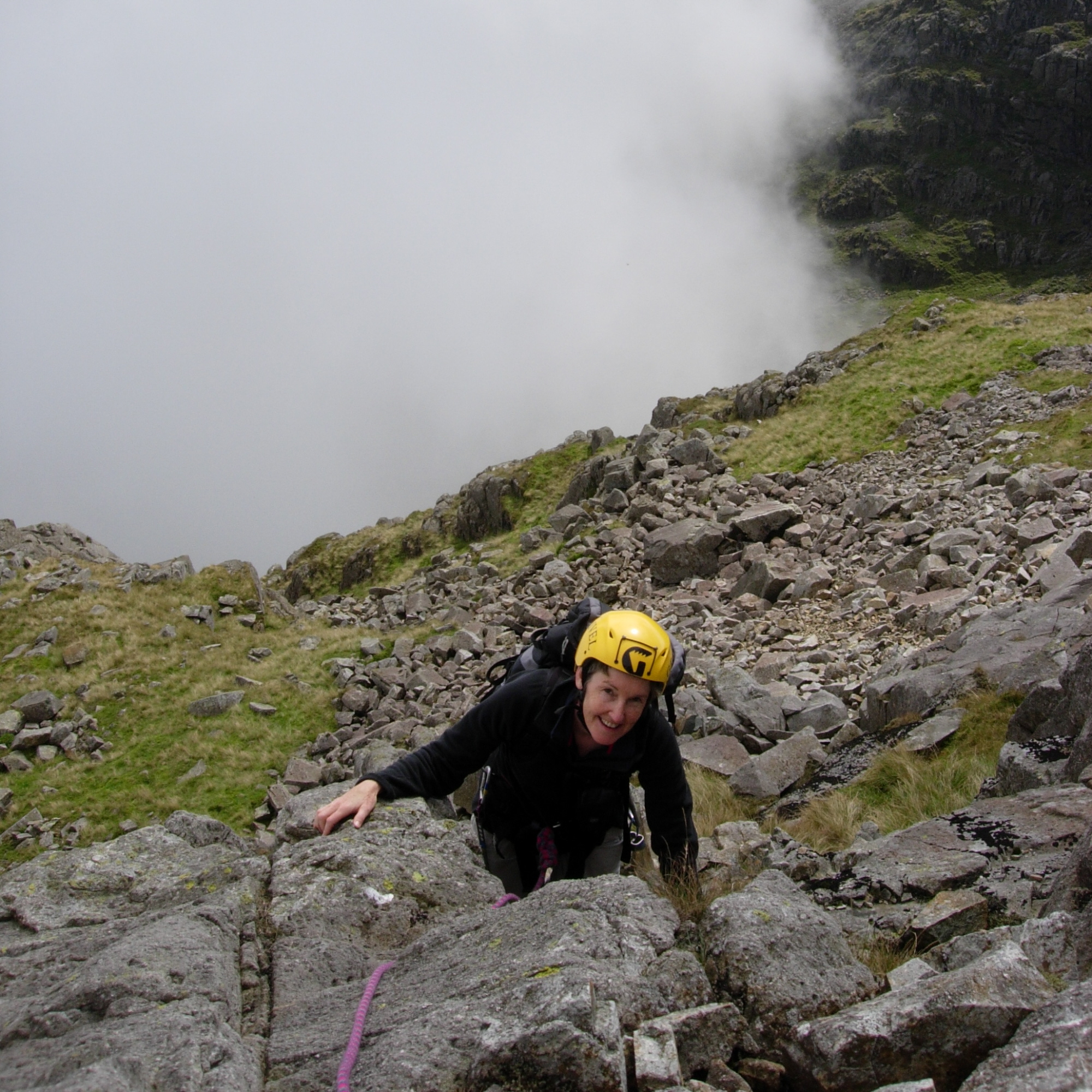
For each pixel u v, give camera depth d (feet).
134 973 11.35
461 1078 9.53
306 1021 11.43
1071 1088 8.00
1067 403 121.60
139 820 75.66
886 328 185.37
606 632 13.98
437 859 15.55
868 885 20.89
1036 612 48.26
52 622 109.40
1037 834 20.94
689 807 17.02
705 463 141.08
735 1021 10.51
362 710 89.61
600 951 11.50
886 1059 9.62
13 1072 9.78
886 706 48.06
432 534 232.73
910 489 107.04
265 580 282.36
